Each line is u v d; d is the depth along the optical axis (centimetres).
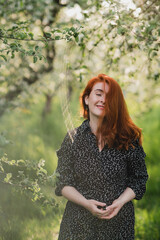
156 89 547
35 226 346
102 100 207
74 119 251
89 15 283
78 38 241
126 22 260
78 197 200
